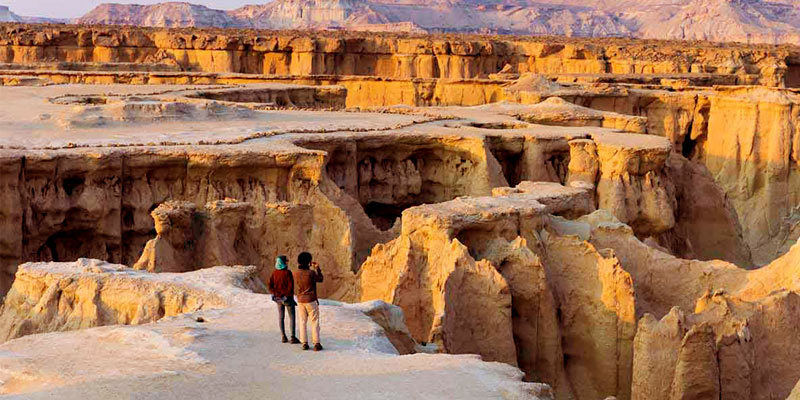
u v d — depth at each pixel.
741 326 23.52
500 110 53.66
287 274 16.91
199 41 106.19
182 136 38.28
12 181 32.84
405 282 26.61
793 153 60.34
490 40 123.94
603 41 155.38
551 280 27.56
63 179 34.12
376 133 42.06
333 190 36.00
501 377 15.59
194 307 20.89
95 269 22.86
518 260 26.86
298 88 63.94
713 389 22.39
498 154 44.12
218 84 72.38
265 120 45.41
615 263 26.77
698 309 24.94
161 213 30.81
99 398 14.46
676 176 46.41
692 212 46.38
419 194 42.84
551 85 67.88
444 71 109.50
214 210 32.44
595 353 26.88
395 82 79.38
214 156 35.25
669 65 103.88
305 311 16.73
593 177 43.09
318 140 39.88
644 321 23.83
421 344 21.38
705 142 66.06
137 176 35.28
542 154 43.94
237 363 16.03
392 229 35.66
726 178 62.38
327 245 34.06
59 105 48.38
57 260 34.31
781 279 27.36
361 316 18.88
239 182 35.91
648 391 23.44
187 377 15.33
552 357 26.66
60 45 105.75
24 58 103.56
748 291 27.31
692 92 67.19
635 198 42.59
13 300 23.06
